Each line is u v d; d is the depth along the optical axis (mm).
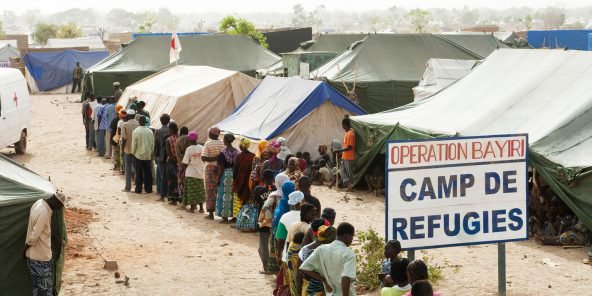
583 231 14461
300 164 14445
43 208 10234
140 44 44000
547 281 12227
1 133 24578
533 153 15031
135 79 42031
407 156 10406
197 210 18109
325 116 22312
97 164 25078
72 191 20359
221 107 25859
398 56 32688
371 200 19125
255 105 24516
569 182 14289
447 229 10672
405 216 10445
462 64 29219
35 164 25047
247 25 63062
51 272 10508
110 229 16125
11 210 10297
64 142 30547
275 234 11562
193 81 27484
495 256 13844
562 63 18000
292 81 23844
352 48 33594
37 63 58156
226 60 44781
